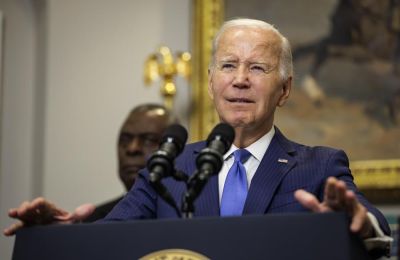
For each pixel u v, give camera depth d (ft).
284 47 21.76
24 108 45.03
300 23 41.96
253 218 15.71
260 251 15.53
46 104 43.86
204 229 15.81
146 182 20.51
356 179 39.88
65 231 16.39
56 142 43.52
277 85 21.31
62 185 43.11
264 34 21.35
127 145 34.73
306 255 15.37
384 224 17.85
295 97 41.24
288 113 41.16
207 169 16.72
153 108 35.60
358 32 41.37
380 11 41.27
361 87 40.91
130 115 35.19
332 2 41.88
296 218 15.57
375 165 39.91
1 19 44.01
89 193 42.93
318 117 40.98
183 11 43.55
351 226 15.61
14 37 45.27
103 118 43.47
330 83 41.19
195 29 42.63
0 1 45.14
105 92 43.70
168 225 15.96
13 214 17.20
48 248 16.39
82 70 44.04
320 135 40.78
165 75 40.98
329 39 41.60
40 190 43.52
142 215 20.02
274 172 20.15
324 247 15.35
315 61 41.50
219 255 15.64
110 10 44.37
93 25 44.42
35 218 17.58
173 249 15.81
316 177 19.88
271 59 21.17
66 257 16.25
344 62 41.24
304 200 15.97
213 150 16.90
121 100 43.47
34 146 44.80
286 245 15.48
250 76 20.98
